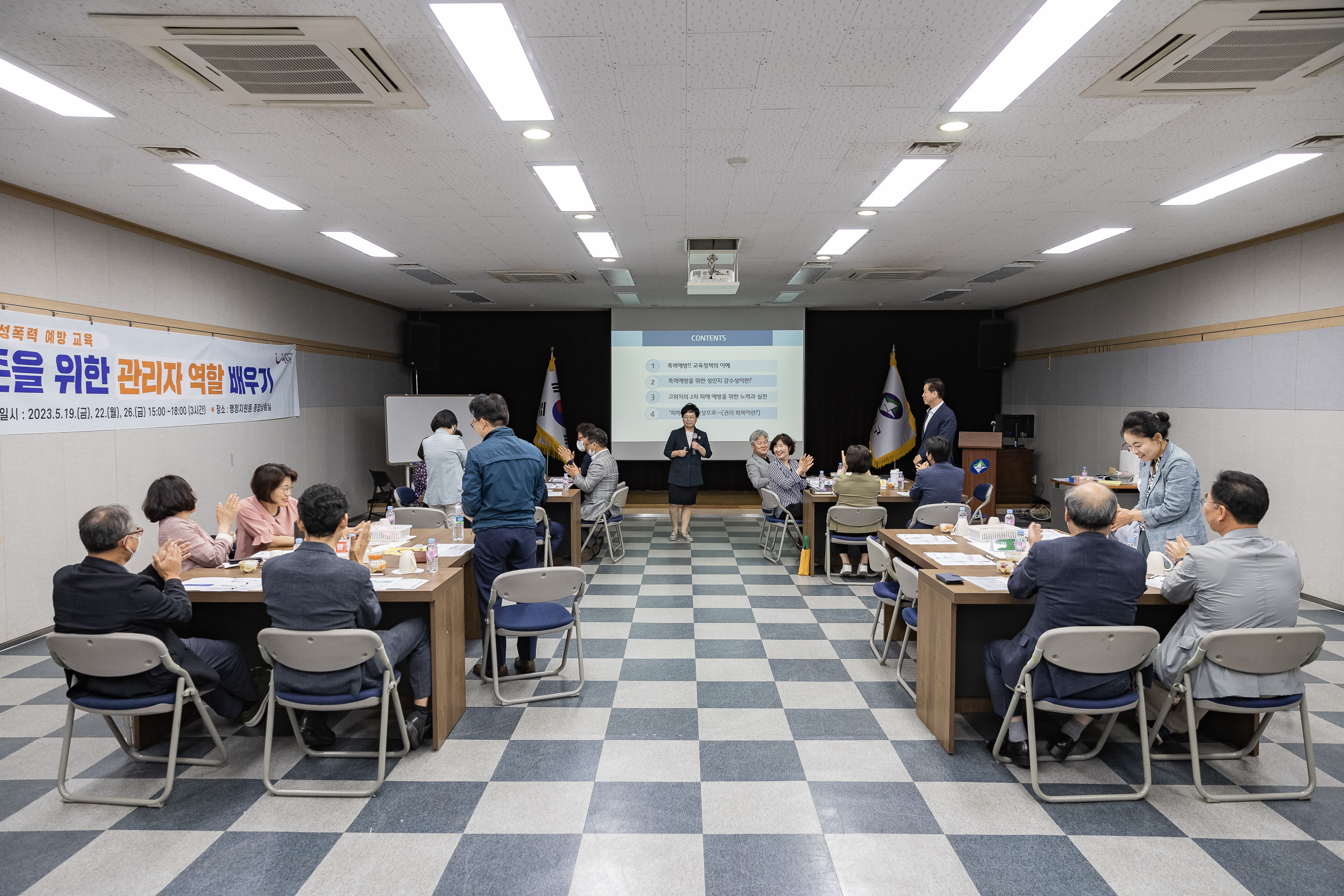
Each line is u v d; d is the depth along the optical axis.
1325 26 2.37
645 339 10.30
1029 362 9.87
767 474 6.62
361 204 4.68
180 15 2.32
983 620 3.26
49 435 4.41
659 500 10.40
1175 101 3.01
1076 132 3.40
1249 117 3.20
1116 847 2.28
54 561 4.44
